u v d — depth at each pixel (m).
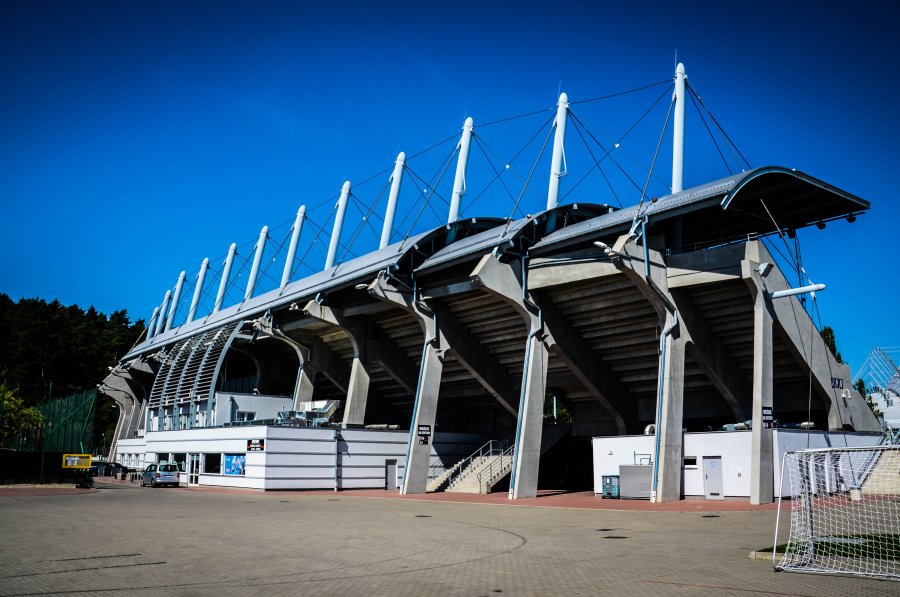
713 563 15.30
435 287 47.59
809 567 14.55
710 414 45.97
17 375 102.44
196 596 11.94
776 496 35.19
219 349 62.81
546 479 55.88
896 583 12.88
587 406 52.31
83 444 72.88
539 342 43.19
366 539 20.42
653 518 27.39
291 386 70.19
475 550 18.02
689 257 37.69
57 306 124.75
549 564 15.54
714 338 40.75
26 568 14.73
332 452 51.44
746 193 37.00
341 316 54.06
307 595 12.06
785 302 38.28
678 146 39.69
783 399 42.88
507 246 41.69
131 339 127.31
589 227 39.47
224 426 53.69
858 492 25.00
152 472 55.00
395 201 57.56
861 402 44.25
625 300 41.41
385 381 61.22
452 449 56.78
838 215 39.72
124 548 18.00
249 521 25.94
